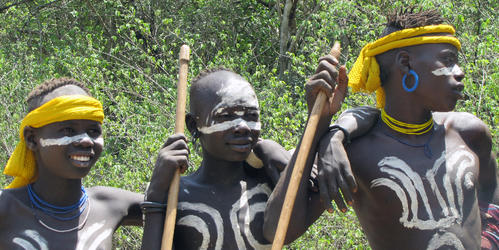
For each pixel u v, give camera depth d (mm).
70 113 3438
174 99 8398
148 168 7332
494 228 3725
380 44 3473
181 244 3443
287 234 3324
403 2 7996
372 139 3490
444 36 3373
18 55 10953
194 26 11664
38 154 3527
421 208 3355
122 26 9617
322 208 3475
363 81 3588
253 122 3408
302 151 3186
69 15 12570
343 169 3186
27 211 3500
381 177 3398
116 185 7191
